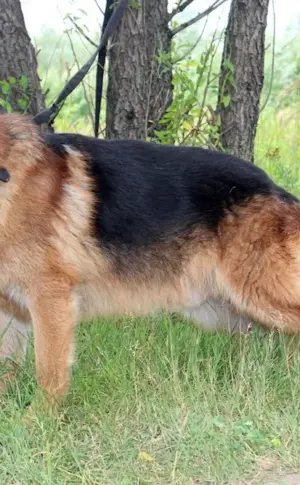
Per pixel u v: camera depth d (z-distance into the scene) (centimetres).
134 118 344
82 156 260
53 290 251
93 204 257
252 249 262
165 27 354
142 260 262
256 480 229
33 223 247
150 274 264
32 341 279
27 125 254
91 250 257
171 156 265
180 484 227
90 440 243
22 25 327
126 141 267
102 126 488
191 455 235
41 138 255
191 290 269
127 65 339
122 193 260
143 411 252
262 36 348
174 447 239
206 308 280
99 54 320
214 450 236
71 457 234
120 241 260
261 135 524
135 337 283
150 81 345
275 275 262
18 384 261
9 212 245
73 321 254
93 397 258
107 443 241
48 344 252
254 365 265
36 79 333
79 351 278
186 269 266
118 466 232
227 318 282
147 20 349
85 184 257
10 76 327
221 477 229
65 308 253
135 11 335
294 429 243
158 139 352
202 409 250
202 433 239
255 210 262
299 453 237
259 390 256
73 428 249
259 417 249
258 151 473
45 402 250
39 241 249
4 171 244
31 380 260
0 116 253
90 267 258
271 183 268
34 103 333
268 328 272
